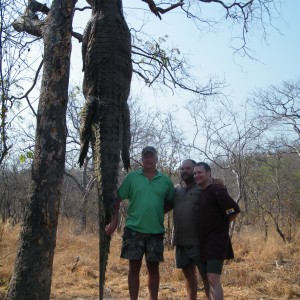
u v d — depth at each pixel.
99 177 4.73
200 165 5.64
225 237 5.52
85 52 5.38
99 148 4.83
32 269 4.50
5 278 8.80
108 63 5.12
